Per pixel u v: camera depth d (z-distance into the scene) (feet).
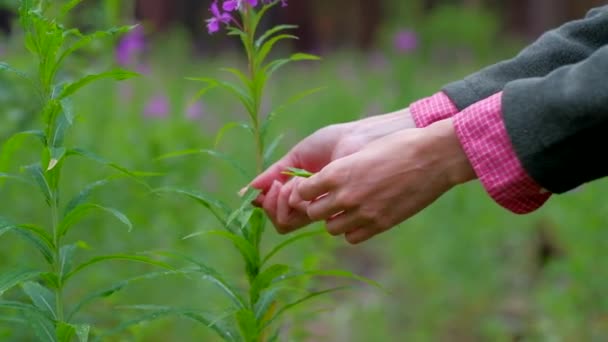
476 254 10.18
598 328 8.48
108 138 9.11
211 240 8.69
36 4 4.89
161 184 7.84
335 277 10.37
